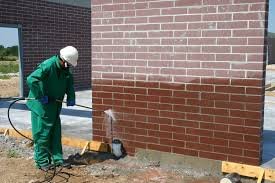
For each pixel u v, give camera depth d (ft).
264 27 19.13
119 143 23.66
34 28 48.06
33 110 21.58
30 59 47.88
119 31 23.27
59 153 22.54
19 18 45.93
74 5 53.72
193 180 20.40
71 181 20.21
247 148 20.22
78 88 55.62
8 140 27.40
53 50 50.98
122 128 23.90
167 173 21.39
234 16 19.76
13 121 32.60
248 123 20.06
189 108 21.57
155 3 21.88
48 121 21.63
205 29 20.59
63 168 21.98
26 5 46.70
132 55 23.02
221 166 20.89
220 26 20.17
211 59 20.63
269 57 113.91
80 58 55.57
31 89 20.61
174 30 21.50
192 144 21.70
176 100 21.90
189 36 21.09
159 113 22.53
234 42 19.93
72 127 30.07
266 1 19.06
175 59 21.67
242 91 20.01
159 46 22.07
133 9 22.63
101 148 24.47
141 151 23.35
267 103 41.86
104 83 24.23
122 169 21.90
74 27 54.03
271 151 23.13
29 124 31.40
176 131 22.09
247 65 19.74
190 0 20.83
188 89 21.47
